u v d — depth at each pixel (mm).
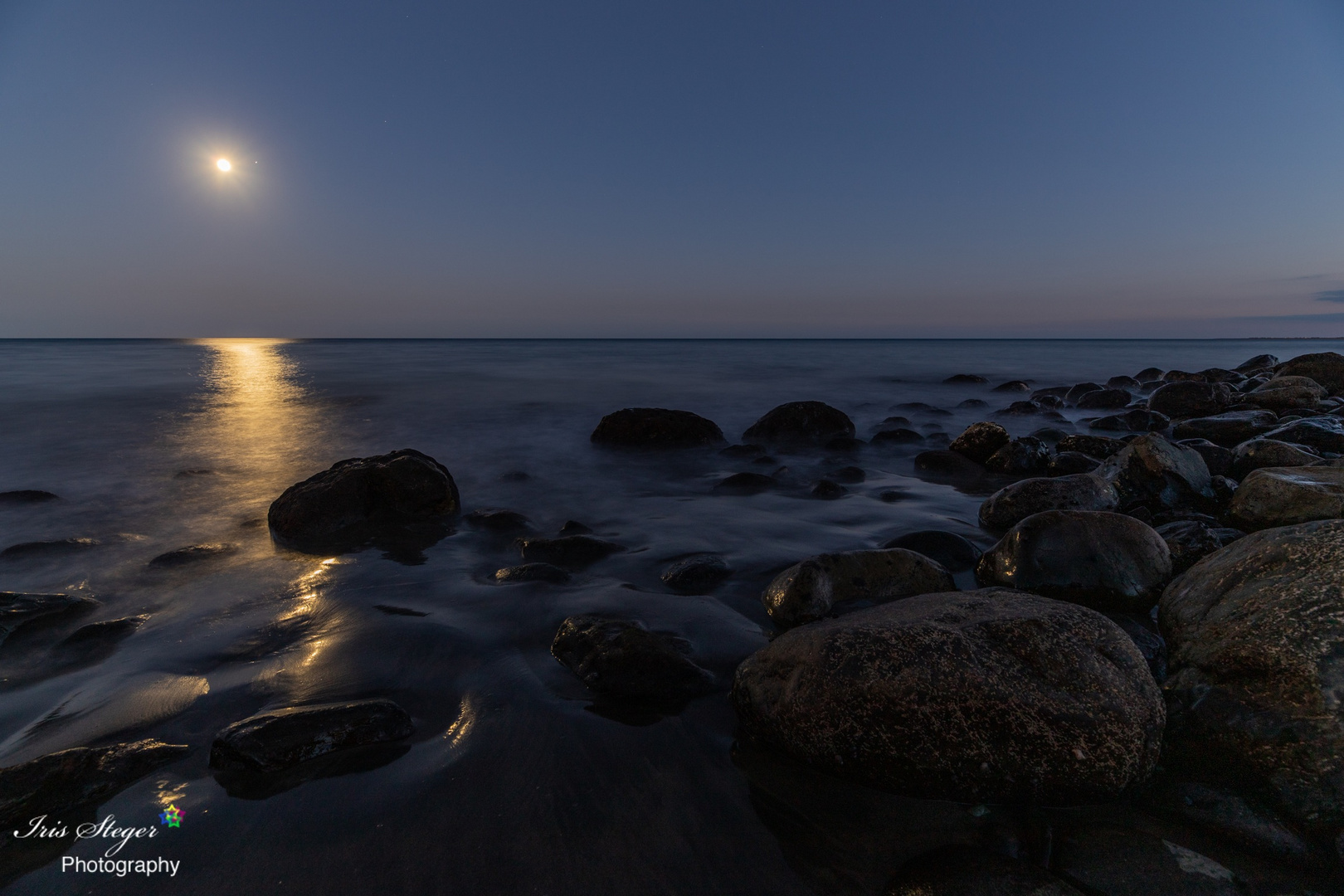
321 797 2447
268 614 4121
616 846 2232
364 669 3408
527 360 37750
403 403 16484
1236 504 5129
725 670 3412
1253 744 2377
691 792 2498
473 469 9008
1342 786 2150
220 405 15781
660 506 6984
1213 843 2148
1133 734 2369
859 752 2506
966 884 1991
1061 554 4117
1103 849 2150
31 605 3969
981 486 7699
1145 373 20859
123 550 5473
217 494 7453
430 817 2354
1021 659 2562
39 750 2732
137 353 47500
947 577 4219
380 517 6285
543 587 4512
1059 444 9117
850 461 9320
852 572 4125
